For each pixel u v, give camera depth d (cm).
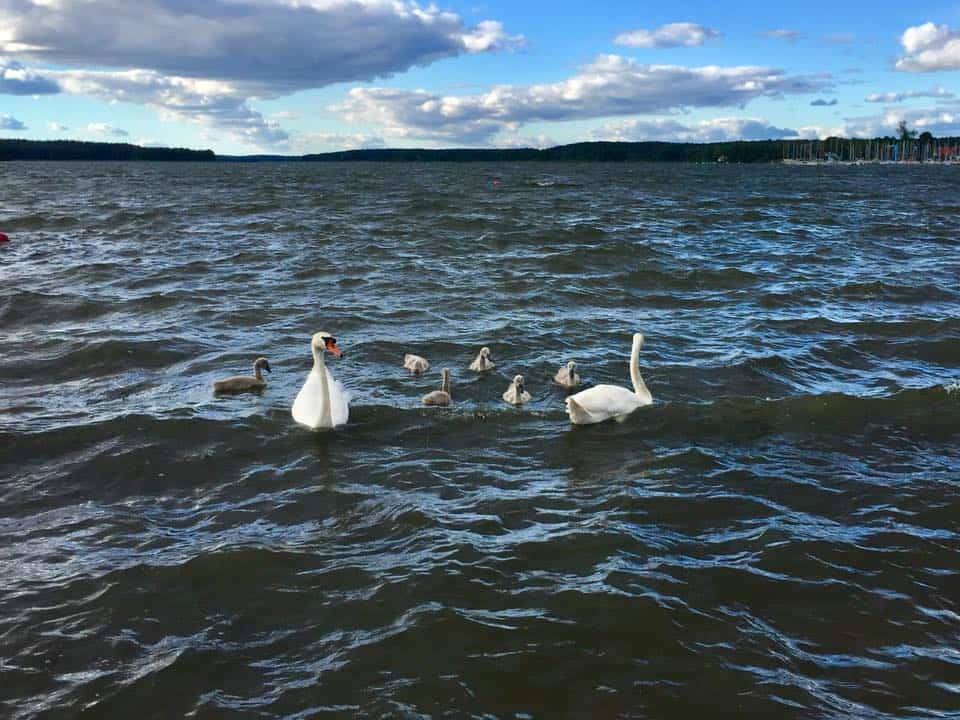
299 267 3044
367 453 1336
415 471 1264
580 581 945
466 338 2045
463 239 3912
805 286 2681
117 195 7562
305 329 2136
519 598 911
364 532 1066
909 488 1207
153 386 1661
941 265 3177
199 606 898
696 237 4097
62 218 4800
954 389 1620
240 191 8506
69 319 2200
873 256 3441
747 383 1695
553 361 1858
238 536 1052
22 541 1038
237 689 768
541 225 4578
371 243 3750
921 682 783
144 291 2558
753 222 4988
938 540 1052
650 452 1346
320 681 779
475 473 1260
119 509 1131
